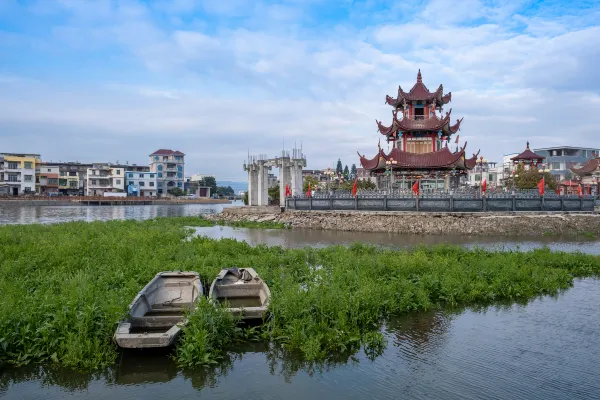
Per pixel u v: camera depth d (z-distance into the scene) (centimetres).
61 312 1180
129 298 1391
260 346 1234
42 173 12862
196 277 1741
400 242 3578
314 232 4375
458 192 4806
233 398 980
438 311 1577
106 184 13950
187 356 1104
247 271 1802
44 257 2089
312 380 1063
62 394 991
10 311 1197
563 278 1991
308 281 1758
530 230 4172
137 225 4491
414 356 1197
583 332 1385
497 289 1792
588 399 982
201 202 14712
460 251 2586
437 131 5750
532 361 1173
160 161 15462
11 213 7931
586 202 4531
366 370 1114
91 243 2652
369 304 1466
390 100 6212
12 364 1082
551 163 9869
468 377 1082
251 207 6309
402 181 6088
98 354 1081
